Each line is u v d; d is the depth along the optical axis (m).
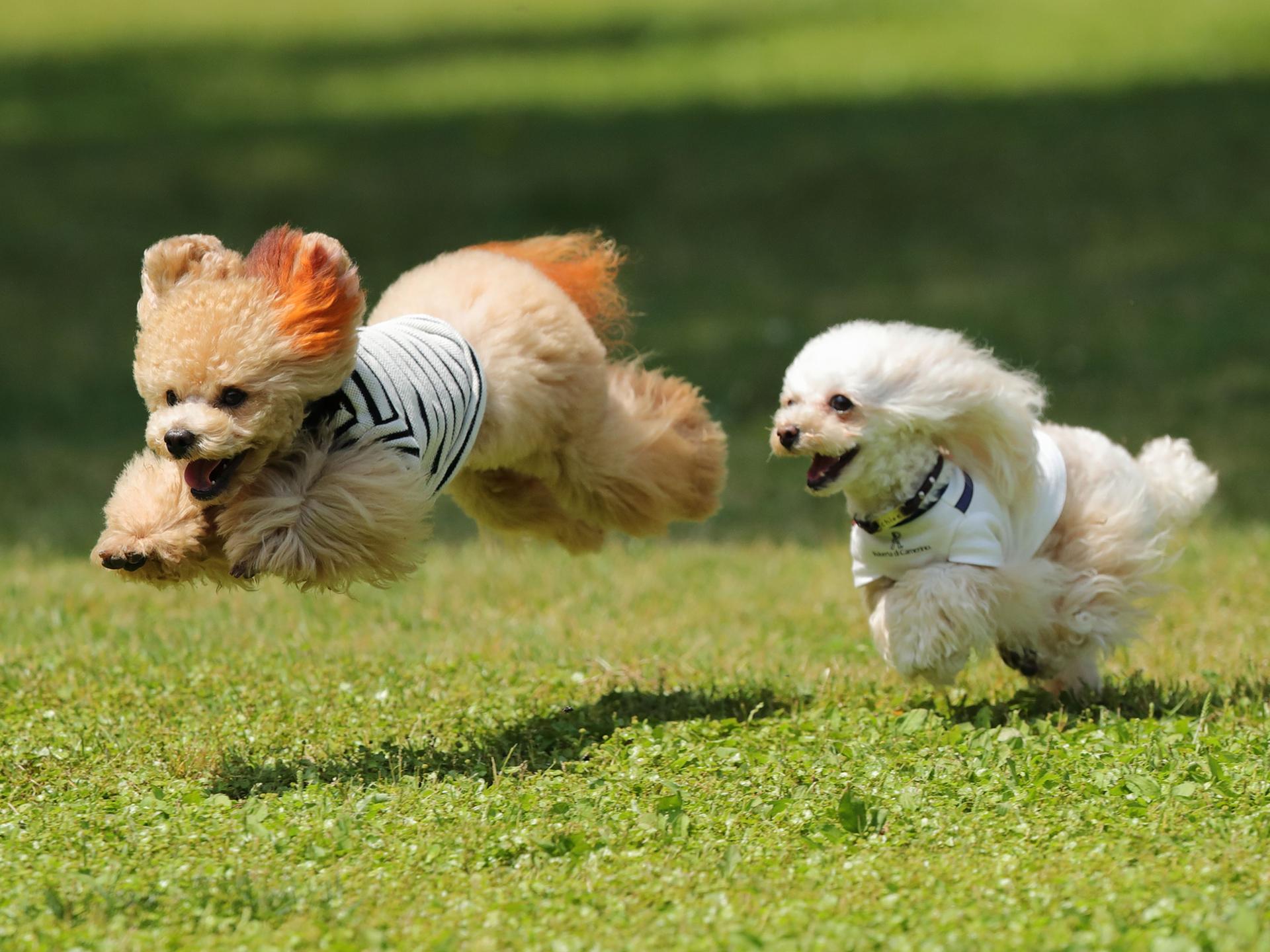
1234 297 23.39
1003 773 7.86
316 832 7.18
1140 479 9.78
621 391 10.10
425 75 43.81
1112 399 19.45
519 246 10.20
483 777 8.12
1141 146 31.31
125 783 8.04
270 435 7.69
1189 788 7.41
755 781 7.86
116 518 8.07
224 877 6.66
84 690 9.88
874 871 6.57
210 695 9.73
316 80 43.69
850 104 36.75
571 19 53.09
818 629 11.88
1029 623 9.18
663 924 6.12
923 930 5.97
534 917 6.24
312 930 6.09
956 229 28.14
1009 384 9.11
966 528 8.98
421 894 6.51
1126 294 24.00
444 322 8.94
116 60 47.97
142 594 13.27
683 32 48.59
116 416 21.73
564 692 9.95
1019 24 45.00
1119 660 10.55
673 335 23.53
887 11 49.44
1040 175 30.31
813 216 29.41
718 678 10.34
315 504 7.85
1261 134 31.28
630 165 32.75
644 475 9.90
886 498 9.14
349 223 29.78
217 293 7.67
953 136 33.22
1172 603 11.94
